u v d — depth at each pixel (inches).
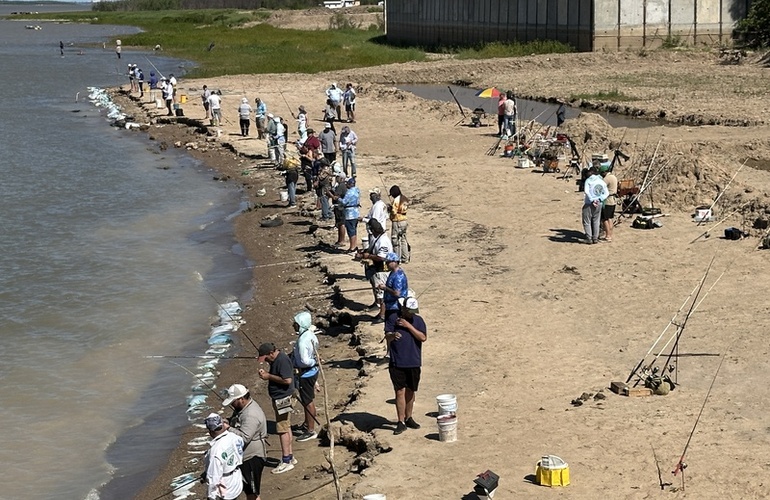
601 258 841.5
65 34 5334.6
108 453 578.9
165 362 714.2
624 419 527.2
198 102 2102.6
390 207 844.0
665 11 2544.3
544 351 639.8
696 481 453.4
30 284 908.0
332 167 1078.4
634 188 1003.9
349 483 491.5
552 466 458.3
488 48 2755.9
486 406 558.6
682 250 850.8
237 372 688.4
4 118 2069.4
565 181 1176.8
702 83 2090.3
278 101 2034.9
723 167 1091.9
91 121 2022.6
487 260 856.9
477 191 1136.8
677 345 621.0
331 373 652.1
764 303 701.3
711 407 538.0
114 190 1328.7
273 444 565.9
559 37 2667.3
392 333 523.8
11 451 582.6
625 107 1808.6
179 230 1103.0
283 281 876.6
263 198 1229.1
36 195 1301.7
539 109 1923.0
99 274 936.9
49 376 695.1
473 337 670.5
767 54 2349.9
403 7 3511.3
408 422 537.3
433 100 1978.3
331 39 3698.3
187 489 526.9
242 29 4439.0
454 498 454.3
